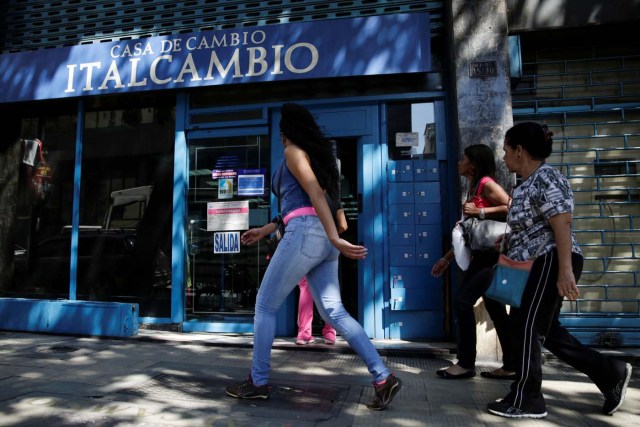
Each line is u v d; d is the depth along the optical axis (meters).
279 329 5.14
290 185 3.02
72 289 5.69
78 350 4.45
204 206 5.48
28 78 5.77
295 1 5.32
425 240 4.98
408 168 5.07
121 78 5.51
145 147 5.70
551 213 2.74
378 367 2.93
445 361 4.27
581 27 4.75
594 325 4.74
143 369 3.79
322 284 3.02
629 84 4.96
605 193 4.94
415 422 2.74
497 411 2.84
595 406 3.04
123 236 5.66
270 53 5.19
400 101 5.16
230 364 3.99
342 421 2.73
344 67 5.04
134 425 2.61
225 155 5.47
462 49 4.75
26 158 6.07
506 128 4.62
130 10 5.70
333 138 5.21
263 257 5.29
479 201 3.64
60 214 5.92
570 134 5.01
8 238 6.03
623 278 4.84
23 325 5.30
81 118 5.83
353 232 5.21
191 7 5.54
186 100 5.54
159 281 5.50
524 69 5.09
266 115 5.32
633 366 4.22
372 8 5.18
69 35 5.84
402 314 4.96
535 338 2.81
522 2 4.79
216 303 5.34
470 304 3.64
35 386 3.30
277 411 2.87
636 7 4.63
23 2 6.00
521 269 2.85
